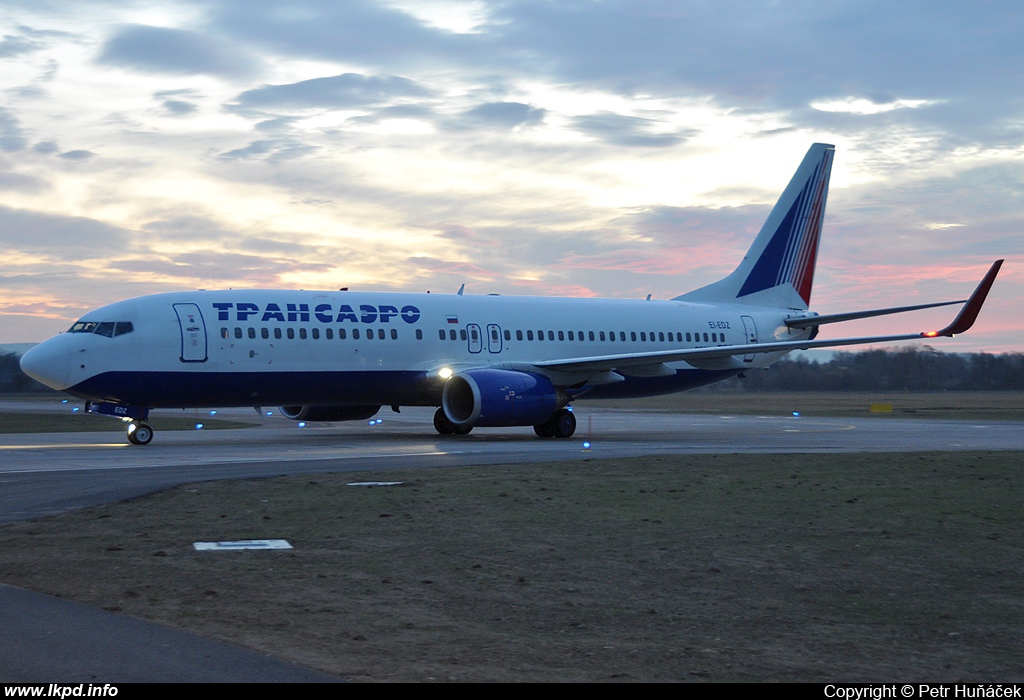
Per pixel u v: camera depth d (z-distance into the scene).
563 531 13.00
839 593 9.88
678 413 56.75
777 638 8.26
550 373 33.91
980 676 7.36
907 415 53.50
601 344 36.06
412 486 17.33
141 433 28.75
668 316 38.06
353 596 9.42
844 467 21.12
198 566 10.60
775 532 13.10
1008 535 13.08
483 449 26.67
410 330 32.09
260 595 9.37
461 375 31.22
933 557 11.62
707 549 11.93
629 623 8.66
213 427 40.94
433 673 7.10
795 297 41.88
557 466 21.08
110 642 7.61
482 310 34.03
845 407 67.44
